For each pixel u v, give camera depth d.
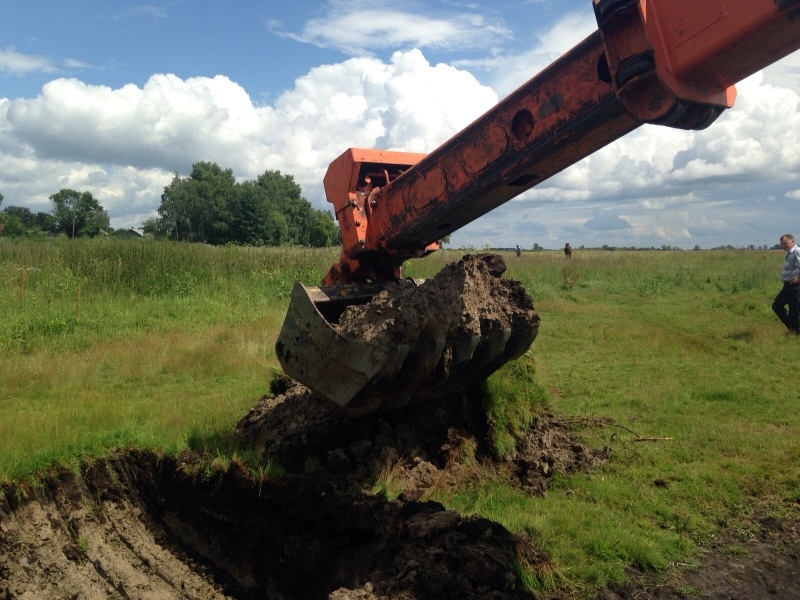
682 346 11.30
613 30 3.30
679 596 3.91
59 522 4.55
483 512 4.69
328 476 4.85
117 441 5.11
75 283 13.25
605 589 3.89
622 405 7.68
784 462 5.85
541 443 5.86
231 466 4.97
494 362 5.38
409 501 4.39
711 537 4.64
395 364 4.43
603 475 5.59
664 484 5.39
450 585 3.41
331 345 4.58
